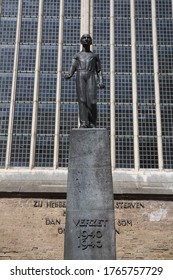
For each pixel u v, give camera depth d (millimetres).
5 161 16859
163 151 17047
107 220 8312
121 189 15836
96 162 8758
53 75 18266
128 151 17016
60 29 18969
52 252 14961
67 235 8250
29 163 16859
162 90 17984
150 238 15164
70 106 17750
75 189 8555
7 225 15297
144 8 19328
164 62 18453
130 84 18078
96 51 18609
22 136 17266
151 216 15492
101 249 8156
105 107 17688
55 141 17125
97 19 19172
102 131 9000
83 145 8883
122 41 18797
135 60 18406
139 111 17625
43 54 18594
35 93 17828
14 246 15023
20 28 19000
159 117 17484
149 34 18922
